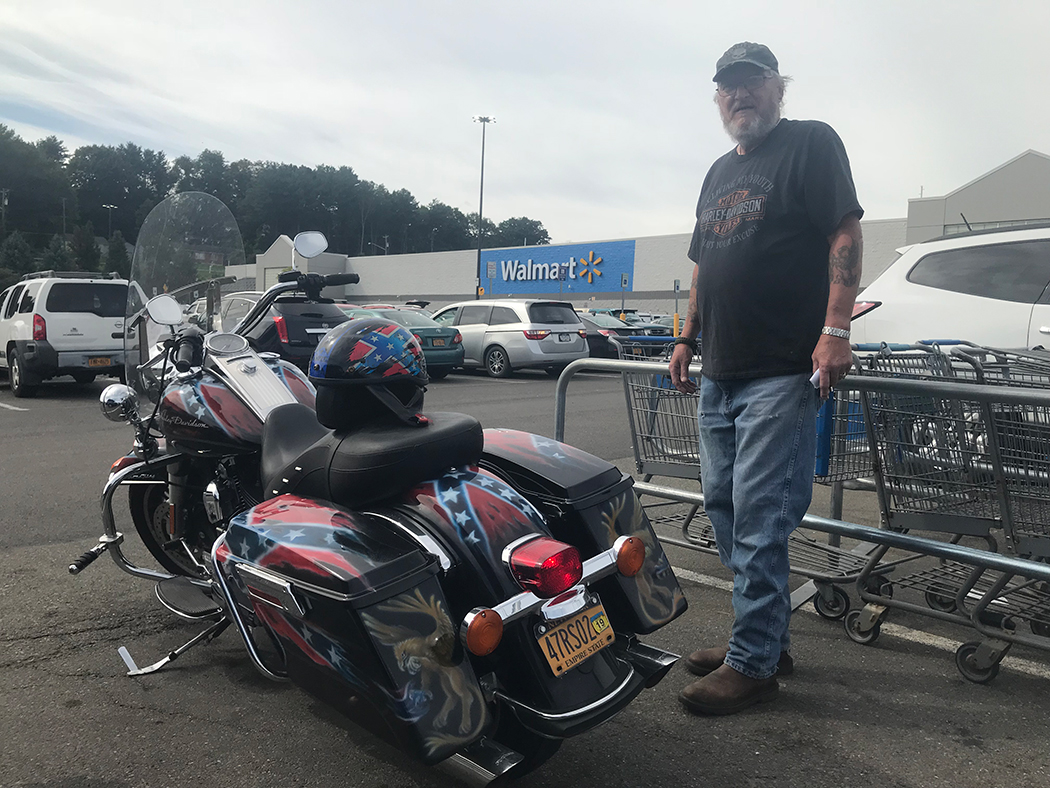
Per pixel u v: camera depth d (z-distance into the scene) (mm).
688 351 3209
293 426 2775
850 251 2529
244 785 2314
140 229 3725
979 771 2363
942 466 3273
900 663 3117
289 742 2545
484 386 13953
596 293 49656
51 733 2586
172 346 3223
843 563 3535
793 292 2641
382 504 2203
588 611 2150
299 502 2275
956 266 6055
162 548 3574
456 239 165750
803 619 3582
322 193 147875
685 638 3352
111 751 2484
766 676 2719
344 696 1921
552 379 15516
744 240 2701
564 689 2016
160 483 3469
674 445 4074
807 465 2701
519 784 2326
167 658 3006
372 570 1874
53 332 10922
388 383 2268
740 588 2734
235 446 3008
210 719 2686
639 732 2613
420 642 1838
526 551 2006
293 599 1947
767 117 2691
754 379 2709
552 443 2674
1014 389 2850
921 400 3277
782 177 2643
